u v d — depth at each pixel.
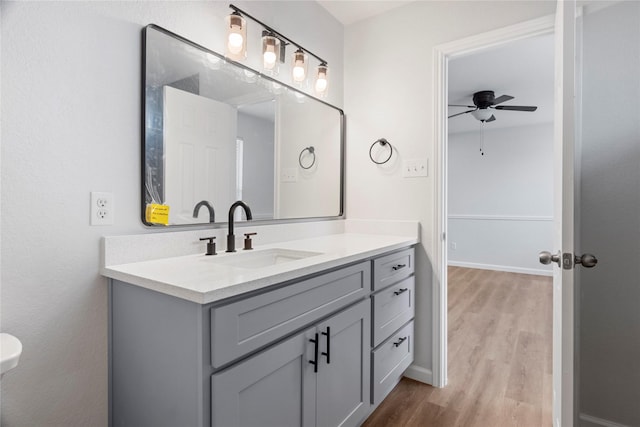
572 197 1.11
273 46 1.67
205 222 1.52
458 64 3.06
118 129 1.23
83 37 1.14
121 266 1.20
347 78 2.38
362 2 2.14
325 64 2.03
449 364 2.33
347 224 2.35
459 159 5.80
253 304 1.01
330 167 2.25
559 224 1.29
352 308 1.45
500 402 1.88
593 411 1.58
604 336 1.55
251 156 1.74
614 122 1.53
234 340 0.95
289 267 1.16
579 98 1.58
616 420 1.54
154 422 1.06
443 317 2.05
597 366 1.57
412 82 2.12
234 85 1.65
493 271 5.38
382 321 1.70
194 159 1.48
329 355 1.26
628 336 1.51
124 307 1.16
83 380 1.16
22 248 1.03
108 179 1.21
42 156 1.06
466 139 5.73
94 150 1.17
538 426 1.68
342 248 1.62
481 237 5.63
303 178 2.06
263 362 1.04
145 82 1.30
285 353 1.11
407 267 1.97
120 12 1.24
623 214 1.52
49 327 1.09
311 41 2.11
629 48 1.50
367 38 2.30
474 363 2.34
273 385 1.08
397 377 1.87
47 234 1.07
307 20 2.08
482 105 3.68
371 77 2.28
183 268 1.17
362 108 2.31
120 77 1.24
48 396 1.09
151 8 1.33
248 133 1.72
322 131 2.19
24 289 1.03
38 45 1.04
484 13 1.91
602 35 1.54
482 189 5.60
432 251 2.05
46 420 1.09
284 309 1.11
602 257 1.55
